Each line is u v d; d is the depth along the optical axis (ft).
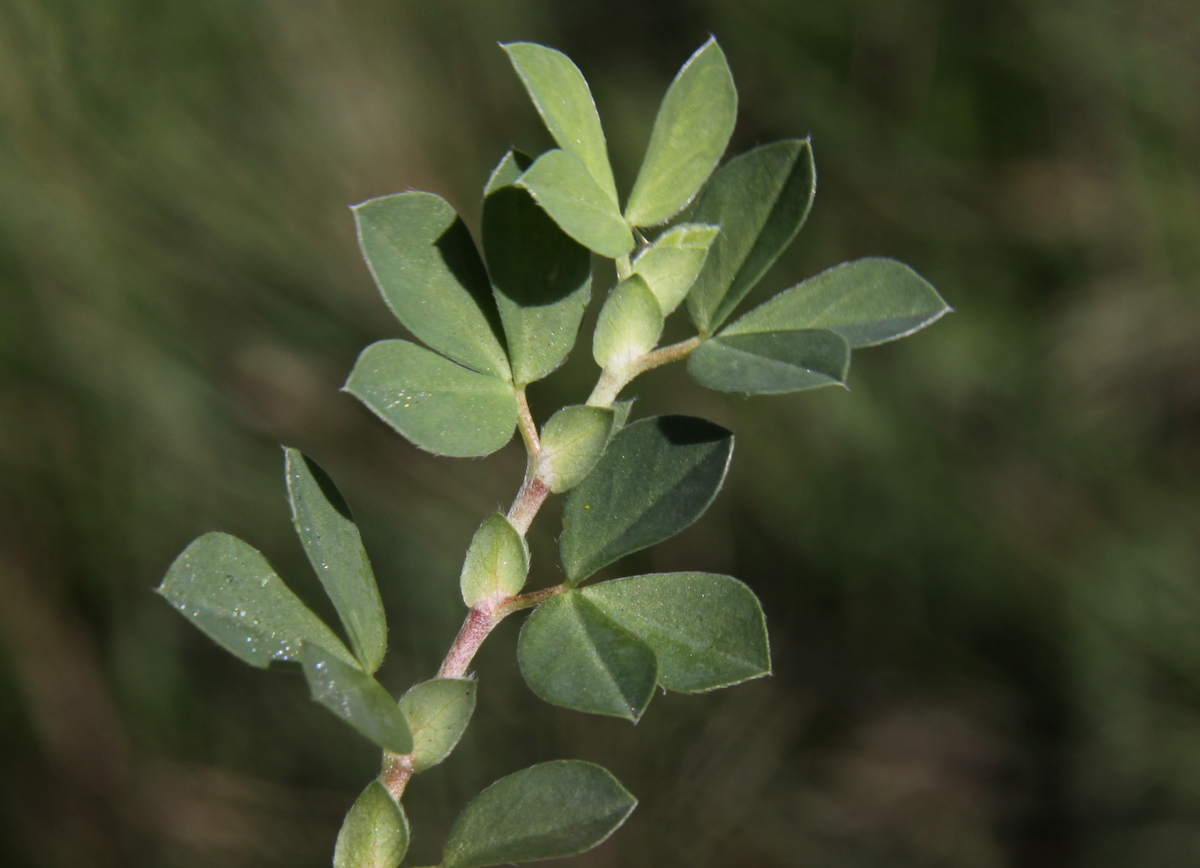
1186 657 1.84
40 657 1.57
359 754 1.52
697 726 1.49
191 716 1.56
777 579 1.84
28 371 1.56
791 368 0.69
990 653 1.86
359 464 1.60
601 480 0.70
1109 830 1.81
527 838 0.68
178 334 1.60
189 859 1.50
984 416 1.94
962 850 1.76
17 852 1.53
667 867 1.40
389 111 1.71
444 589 1.54
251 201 1.63
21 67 1.55
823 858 1.61
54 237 1.56
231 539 0.68
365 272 1.68
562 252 0.70
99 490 1.57
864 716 1.81
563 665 0.68
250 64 1.65
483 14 1.82
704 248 0.70
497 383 0.70
